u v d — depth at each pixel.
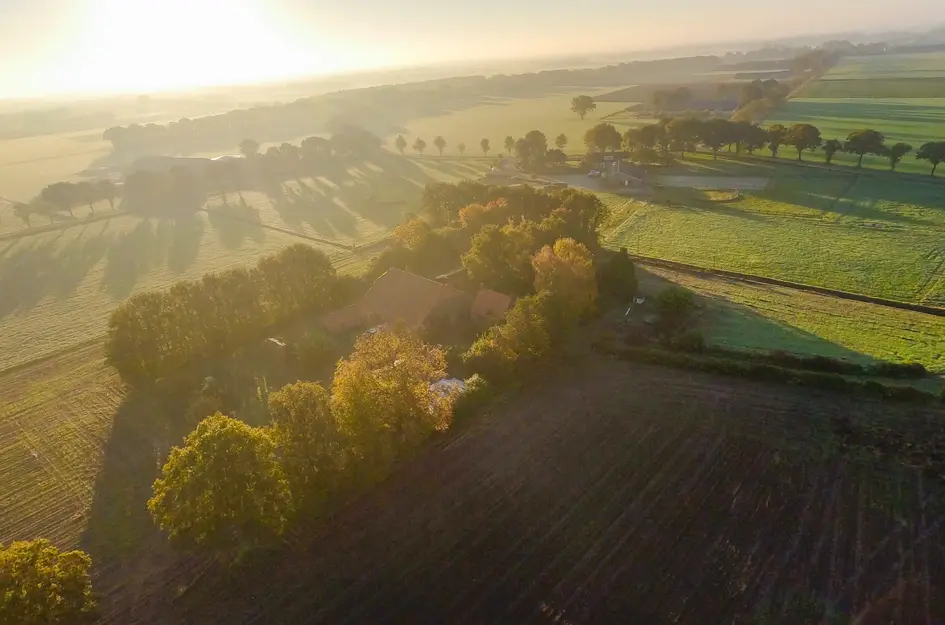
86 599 38.44
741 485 49.16
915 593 38.91
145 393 68.62
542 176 173.12
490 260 85.06
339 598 40.69
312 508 47.72
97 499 51.75
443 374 59.97
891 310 79.25
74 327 89.69
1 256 125.94
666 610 38.59
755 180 151.00
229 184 183.38
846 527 44.44
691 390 62.88
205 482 40.94
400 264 93.88
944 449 51.72
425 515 47.50
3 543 47.09
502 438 56.62
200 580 42.72
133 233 139.50
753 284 90.25
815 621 37.38
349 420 48.22
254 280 80.19
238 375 70.75
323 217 145.38
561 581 41.12
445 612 39.31
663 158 169.75
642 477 50.72
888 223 113.25
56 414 65.44
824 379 61.44
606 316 80.88
